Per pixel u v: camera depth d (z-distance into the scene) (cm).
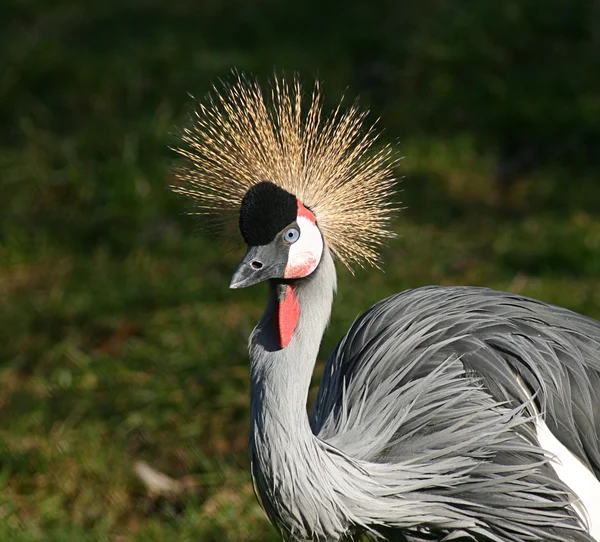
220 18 1703
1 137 1477
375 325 719
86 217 1320
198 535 823
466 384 662
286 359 591
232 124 710
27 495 888
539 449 636
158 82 1534
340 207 640
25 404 1000
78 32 1689
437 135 1452
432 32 1606
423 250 1213
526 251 1202
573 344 689
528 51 1569
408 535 647
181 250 1249
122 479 899
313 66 1546
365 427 641
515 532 633
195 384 1020
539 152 1416
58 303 1164
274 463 586
